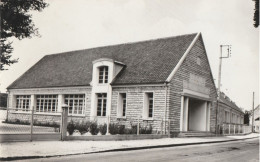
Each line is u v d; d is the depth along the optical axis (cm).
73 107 3194
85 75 3216
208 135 3141
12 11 1625
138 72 2809
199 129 3173
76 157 1265
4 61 1661
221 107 3812
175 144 2006
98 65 2972
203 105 3186
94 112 2964
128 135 2139
